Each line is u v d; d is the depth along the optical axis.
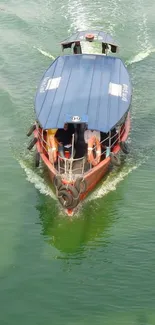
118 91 26.36
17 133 28.50
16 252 21.25
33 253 21.20
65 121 24.02
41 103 25.77
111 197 24.02
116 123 24.34
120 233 22.08
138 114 29.52
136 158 26.28
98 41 29.70
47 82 27.25
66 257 20.98
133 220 22.75
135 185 24.66
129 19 40.12
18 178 25.31
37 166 25.70
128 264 20.48
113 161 24.08
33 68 34.25
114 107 25.28
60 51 36.00
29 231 22.33
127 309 18.61
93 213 23.20
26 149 27.27
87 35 29.70
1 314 18.48
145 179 25.02
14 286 19.62
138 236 21.86
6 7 42.34
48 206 23.64
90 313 18.50
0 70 33.97
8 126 29.03
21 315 18.45
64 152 23.95
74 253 21.20
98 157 23.53
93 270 20.30
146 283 19.59
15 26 39.31
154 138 27.64
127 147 26.05
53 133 24.19
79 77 27.09
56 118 24.52
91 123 24.09
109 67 27.91
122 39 37.38
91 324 18.09
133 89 31.84
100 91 26.19
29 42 37.25
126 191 24.34
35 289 19.50
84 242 21.72
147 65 34.31
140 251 21.09
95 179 23.62
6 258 20.92
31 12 41.53
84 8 41.88
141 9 41.75
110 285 19.59
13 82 32.72
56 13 41.22
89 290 19.42
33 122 29.22
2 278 19.95
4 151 27.14
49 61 34.91
